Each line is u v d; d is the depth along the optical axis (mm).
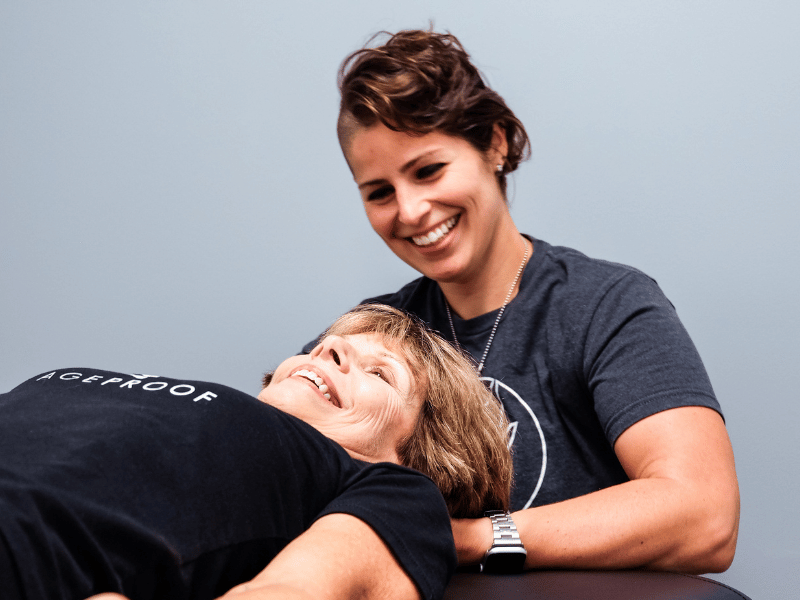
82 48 2547
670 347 1212
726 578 1976
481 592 979
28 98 2572
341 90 1317
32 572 683
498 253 1438
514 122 1380
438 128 1265
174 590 766
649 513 1037
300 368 1174
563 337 1348
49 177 2562
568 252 1475
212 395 899
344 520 817
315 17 2410
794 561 1942
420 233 1347
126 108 2529
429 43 1325
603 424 1220
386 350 1234
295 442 916
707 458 1098
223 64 2477
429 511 898
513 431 1375
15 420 857
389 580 796
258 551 845
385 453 1131
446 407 1216
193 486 793
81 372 1019
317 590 698
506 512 1211
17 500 709
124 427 818
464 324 1493
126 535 735
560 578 1034
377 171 1309
